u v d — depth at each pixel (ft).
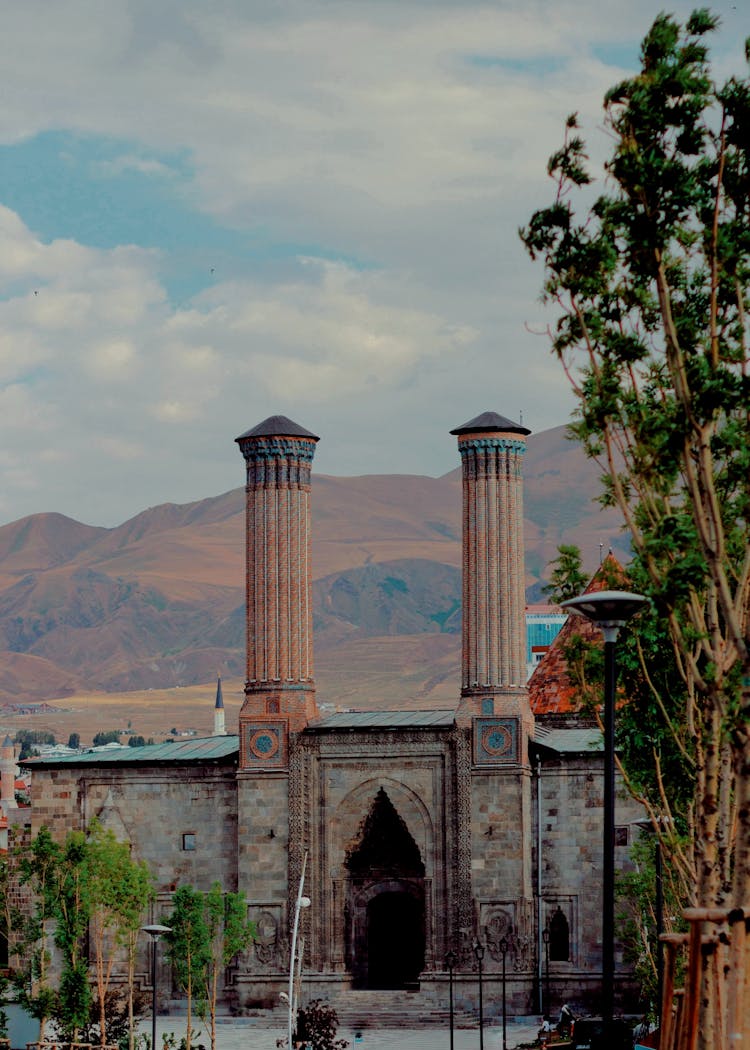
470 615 469.57
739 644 166.40
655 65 182.09
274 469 483.51
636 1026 376.89
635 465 186.39
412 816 467.11
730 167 183.32
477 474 472.85
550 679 509.35
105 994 402.72
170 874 481.05
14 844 498.28
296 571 481.46
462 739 464.65
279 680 477.77
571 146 191.11
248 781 474.08
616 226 186.80
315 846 470.39
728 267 186.91
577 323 195.72
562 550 259.39
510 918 457.27
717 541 170.40
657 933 319.47
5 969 465.88
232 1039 430.20
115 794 485.97
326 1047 392.68
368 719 488.85
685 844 270.26
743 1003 139.33
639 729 260.83
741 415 200.54
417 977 478.18
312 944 468.34
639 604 196.95
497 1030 440.04
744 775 164.14
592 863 460.55
